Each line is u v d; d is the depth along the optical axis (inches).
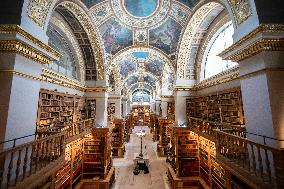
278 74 227.6
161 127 847.7
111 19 589.9
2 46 221.9
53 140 257.6
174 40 644.1
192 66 649.6
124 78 1037.8
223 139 274.5
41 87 373.1
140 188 530.6
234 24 285.9
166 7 566.6
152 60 908.0
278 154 158.7
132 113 1697.8
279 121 219.5
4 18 229.3
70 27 538.9
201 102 583.5
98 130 517.7
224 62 500.1
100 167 503.8
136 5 569.0
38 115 356.5
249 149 254.1
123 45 681.0
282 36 222.2
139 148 968.9
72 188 423.2
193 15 514.0
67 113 509.4
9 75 225.5
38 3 261.9
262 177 183.6
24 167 190.1
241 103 366.3
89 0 490.6
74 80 557.9
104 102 652.7
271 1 238.8
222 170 352.2
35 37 237.8
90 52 622.2
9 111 220.4
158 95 1228.5
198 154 502.3
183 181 477.7
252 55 251.3
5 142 203.8
